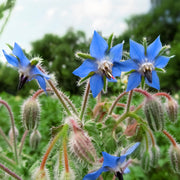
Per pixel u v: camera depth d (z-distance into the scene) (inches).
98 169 3.8
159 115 4.2
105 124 4.5
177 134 8.6
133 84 4.1
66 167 3.5
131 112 4.5
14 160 5.8
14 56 3.8
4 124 10.7
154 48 4.0
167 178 9.3
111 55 3.8
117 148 4.3
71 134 3.8
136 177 8.6
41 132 9.3
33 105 4.4
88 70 3.8
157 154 4.5
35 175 3.5
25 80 3.8
